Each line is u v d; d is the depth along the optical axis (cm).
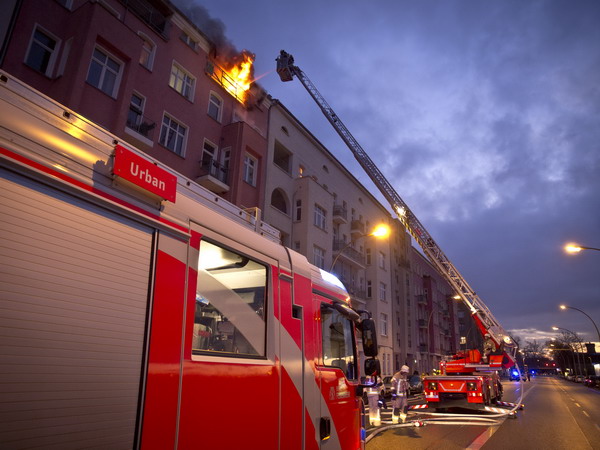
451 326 6738
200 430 228
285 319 333
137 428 194
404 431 1125
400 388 1290
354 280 3594
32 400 157
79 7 1543
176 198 253
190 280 245
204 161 2042
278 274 337
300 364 342
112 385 187
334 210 3288
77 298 182
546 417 1483
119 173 211
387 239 4303
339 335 439
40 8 1482
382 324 3888
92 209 200
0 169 168
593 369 9556
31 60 1457
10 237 164
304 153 2966
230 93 2300
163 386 211
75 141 202
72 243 186
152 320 215
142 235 223
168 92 1927
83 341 180
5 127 176
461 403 1541
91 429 175
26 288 164
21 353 157
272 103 2638
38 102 193
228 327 272
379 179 2431
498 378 1964
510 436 1057
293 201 2730
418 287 5506
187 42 2125
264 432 280
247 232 316
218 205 317
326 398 377
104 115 1553
